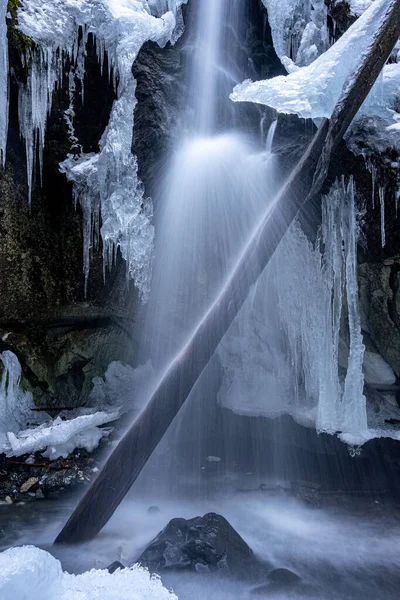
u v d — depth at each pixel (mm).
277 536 3377
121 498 3117
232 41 5062
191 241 5117
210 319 3270
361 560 3043
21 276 4992
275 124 4508
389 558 3070
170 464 4852
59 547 3076
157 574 2574
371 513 3793
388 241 4734
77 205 5012
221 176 4805
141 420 3119
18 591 1911
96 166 4812
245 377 5844
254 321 5684
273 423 5492
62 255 5160
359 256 5062
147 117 4711
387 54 3523
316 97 3625
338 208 4520
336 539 3344
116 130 4750
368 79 3486
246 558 2959
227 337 5824
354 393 4844
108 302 5547
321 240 4867
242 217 4867
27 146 4590
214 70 4910
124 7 4941
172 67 4922
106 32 4695
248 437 5332
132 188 4832
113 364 5941
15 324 5246
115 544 3143
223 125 4816
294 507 3896
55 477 4199
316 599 2584
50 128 4758
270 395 5742
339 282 4715
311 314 5031
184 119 4805
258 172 4652
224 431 5492
